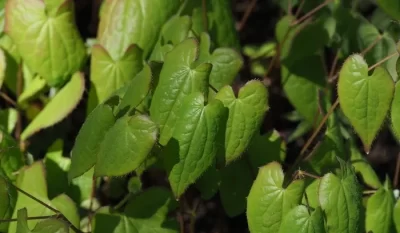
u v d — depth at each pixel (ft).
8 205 3.23
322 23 3.72
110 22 3.48
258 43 4.79
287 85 3.78
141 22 3.46
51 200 3.37
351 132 3.87
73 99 3.42
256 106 3.13
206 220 4.44
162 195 3.38
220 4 3.59
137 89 3.14
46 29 3.45
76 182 3.59
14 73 3.63
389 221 3.50
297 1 3.98
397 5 3.36
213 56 3.26
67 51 3.49
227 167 3.49
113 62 3.42
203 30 3.54
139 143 3.03
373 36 3.76
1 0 3.60
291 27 3.73
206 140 3.08
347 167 3.20
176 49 3.15
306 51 3.75
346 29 3.80
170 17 3.48
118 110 3.17
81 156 3.17
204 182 3.49
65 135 3.93
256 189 3.14
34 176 3.40
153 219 3.37
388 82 3.12
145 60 3.48
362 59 3.12
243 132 3.14
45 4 3.44
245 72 4.18
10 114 3.66
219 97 3.12
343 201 3.13
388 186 3.51
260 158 3.52
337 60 3.92
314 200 3.28
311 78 3.77
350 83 3.13
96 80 3.44
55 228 3.07
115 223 3.34
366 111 3.14
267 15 4.90
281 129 4.27
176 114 3.12
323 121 3.45
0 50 3.48
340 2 3.80
